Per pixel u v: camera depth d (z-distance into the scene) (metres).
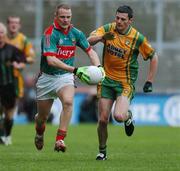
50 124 72.50
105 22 79.19
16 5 79.88
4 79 46.84
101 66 32.19
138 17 79.06
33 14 79.56
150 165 31.22
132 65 33.50
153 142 48.12
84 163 31.78
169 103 75.50
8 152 38.03
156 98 75.69
